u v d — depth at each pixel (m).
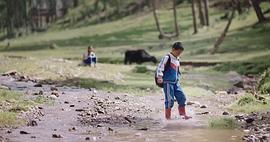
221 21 109.62
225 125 17.91
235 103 24.08
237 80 42.81
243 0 113.75
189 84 37.62
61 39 135.62
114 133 16.27
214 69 55.09
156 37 111.56
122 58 74.25
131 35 119.50
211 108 23.47
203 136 15.73
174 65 20.27
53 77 36.41
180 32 110.19
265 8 109.56
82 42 119.12
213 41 83.94
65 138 15.14
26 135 15.48
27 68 39.28
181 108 20.39
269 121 18.22
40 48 115.31
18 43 147.00
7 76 36.16
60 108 21.70
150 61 67.06
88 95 27.00
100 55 83.38
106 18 179.38
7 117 17.91
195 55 71.81
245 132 16.45
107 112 21.12
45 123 17.98
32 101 22.86
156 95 28.88
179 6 154.50
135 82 36.41
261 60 55.72
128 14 172.25
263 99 23.97
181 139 15.20
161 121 19.28
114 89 30.78
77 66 44.22
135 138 15.34
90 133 16.17
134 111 21.88
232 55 66.38
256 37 81.25
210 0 144.88
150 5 168.88
